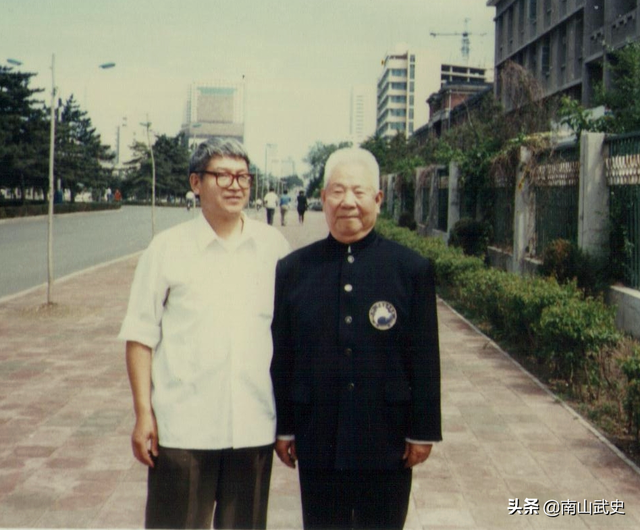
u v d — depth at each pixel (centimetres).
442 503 480
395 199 3494
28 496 491
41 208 5250
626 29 2936
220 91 8988
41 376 827
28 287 1661
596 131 1323
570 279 1078
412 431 299
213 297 314
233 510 317
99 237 3356
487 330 1106
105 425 646
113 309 1309
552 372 817
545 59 3847
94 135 8325
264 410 317
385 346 296
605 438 610
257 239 321
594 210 1117
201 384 312
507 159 1506
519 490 502
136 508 473
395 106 13575
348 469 296
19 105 5422
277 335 310
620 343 775
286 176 12925
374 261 301
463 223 1817
